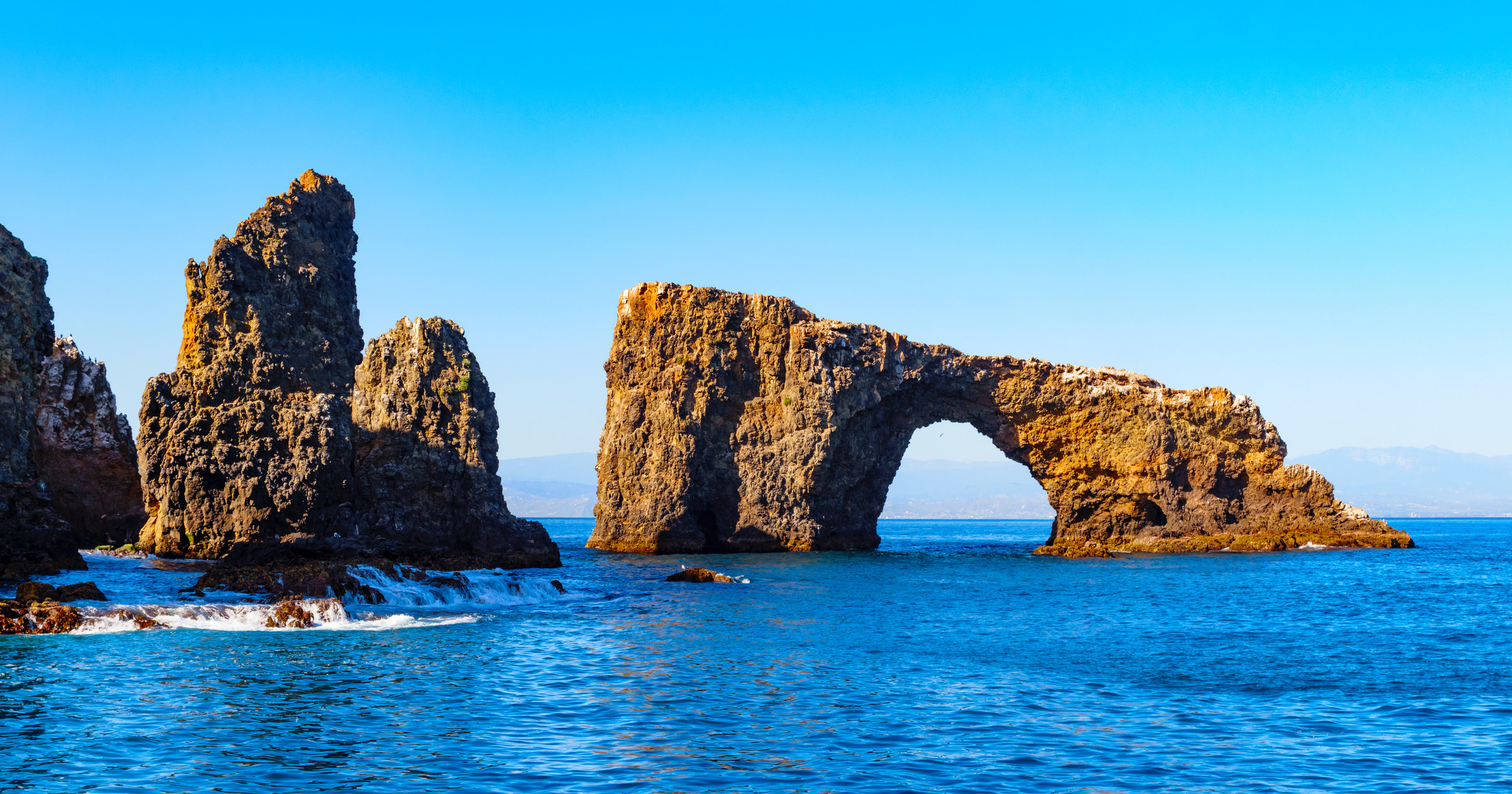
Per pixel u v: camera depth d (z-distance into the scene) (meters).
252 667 34.28
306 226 86.38
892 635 45.19
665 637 43.81
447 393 87.00
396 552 73.44
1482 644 43.00
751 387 121.00
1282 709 29.64
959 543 174.12
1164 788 22.23
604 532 119.12
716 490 118.62
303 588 51.31
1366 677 34.88
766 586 70.94
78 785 21.75
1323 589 70.44
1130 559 108.06
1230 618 52.78
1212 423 125.19
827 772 23.25
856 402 120.12
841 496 123.62
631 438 117.19
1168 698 31.20
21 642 38.28
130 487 86.50
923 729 27.16
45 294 64.62
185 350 77.50
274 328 79.94
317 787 21.95
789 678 34.31
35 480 60.06
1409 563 99.38
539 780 22.56
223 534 73.62
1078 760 24.25
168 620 42.69
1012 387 124.62
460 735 26.23
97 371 87.12
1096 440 124.38
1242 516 125.25
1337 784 22.55
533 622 48.31
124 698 29.20
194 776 22.48
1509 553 122.44
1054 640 43.88
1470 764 24.06
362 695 30.64
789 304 121.25
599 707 29.58
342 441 76.12
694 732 26.70
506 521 86.12
